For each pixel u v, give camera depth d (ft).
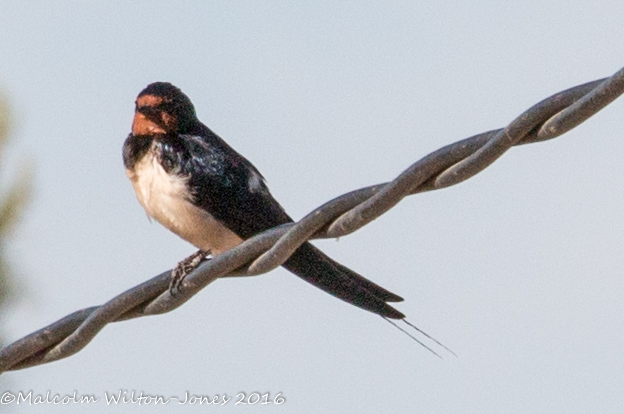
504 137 25.84
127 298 31.27
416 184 27.22
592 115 24.86
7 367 32.71
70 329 32.09
